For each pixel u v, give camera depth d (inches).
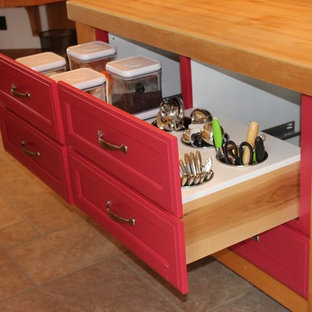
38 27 173.2
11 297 75.0
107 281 76.9
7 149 73.8
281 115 74.5
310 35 51.8
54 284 77.0
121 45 76.7
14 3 134.9
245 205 52.3
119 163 51.3
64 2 168.2
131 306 72.2
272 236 60.2
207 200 49.7
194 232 49.9
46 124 60.4
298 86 46.3
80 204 61.6
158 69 67.5
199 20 59.3
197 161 52.6
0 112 72.0
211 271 77.4
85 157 57.9
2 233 88.8
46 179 66.3
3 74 66.0
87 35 77.0
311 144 51.1
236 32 54.3
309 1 63.4
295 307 61.5
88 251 83.4
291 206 55.4
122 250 83.0
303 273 58.1
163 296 73.5
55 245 85.2
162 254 50.4
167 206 46.9
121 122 48.4
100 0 73.0
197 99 68.4
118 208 54.9
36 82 59.1
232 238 52.6
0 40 180.4
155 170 46.8
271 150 55.6
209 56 53.6
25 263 81.7
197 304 71.9
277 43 50.5
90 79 62.5
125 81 66.1
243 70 50.7
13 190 100.3
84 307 72.4
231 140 59.0
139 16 63.1
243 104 71.4
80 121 55.1
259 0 65.2
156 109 69.4
